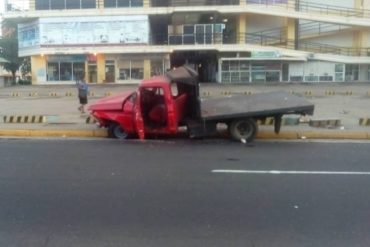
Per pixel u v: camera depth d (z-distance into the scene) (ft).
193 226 18.29
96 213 19.98
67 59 160.86
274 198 22.26
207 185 24.84
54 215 19.72
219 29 154.20
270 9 152.87
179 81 40.63
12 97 110.32
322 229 17.92
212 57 163.22
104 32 155.74
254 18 160.66
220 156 33.88
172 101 41.24
